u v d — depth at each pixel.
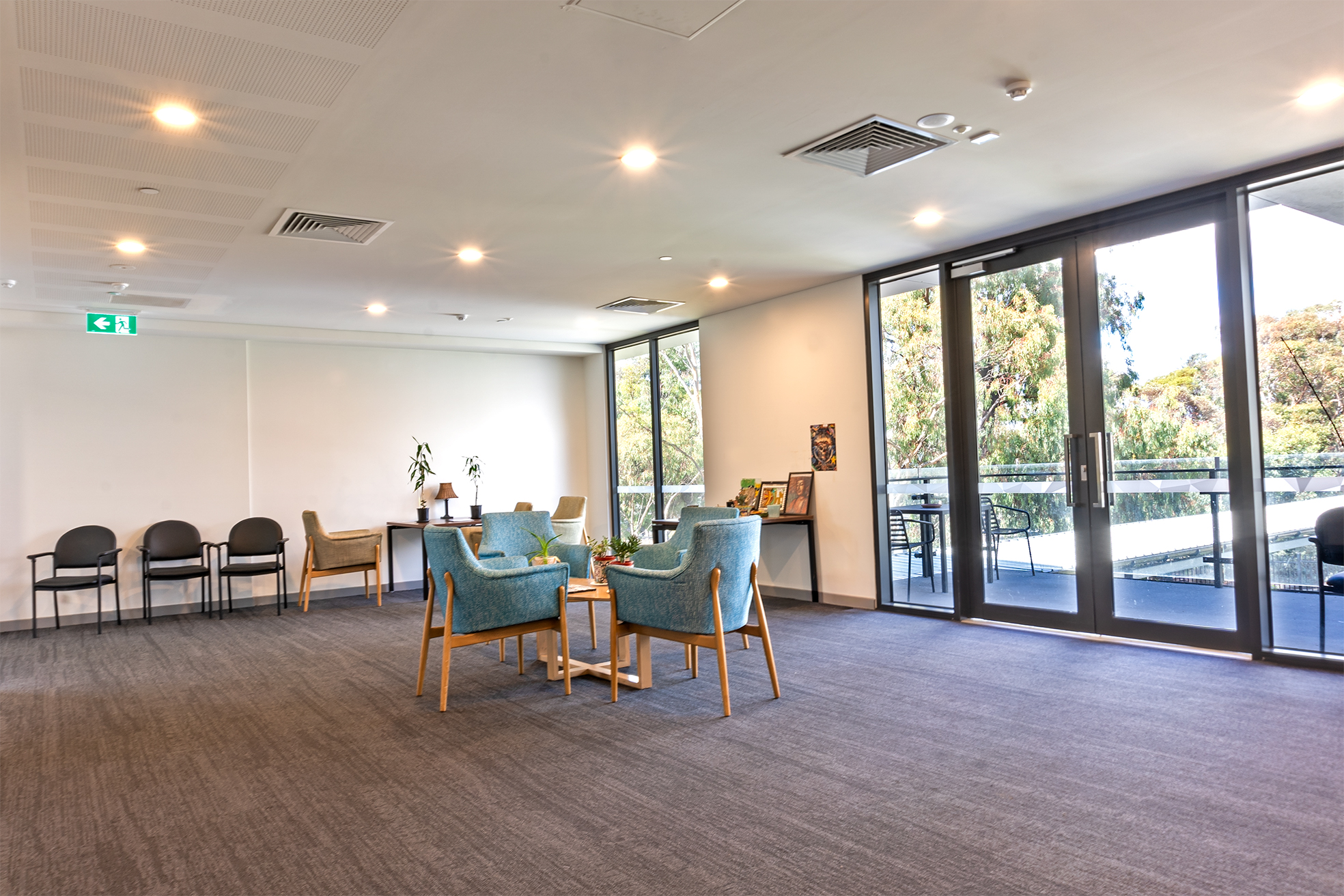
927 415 6.72
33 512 7.61
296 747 3.89
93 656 6.18
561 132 3.90
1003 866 2.52
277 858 2.74
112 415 7.99
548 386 10.70
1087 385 5.61
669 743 3.79
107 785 3.47
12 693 5.09
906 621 6.45
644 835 2.83
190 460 8.33
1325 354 4.57
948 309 6.44
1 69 3.14
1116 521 5.49
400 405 9.66
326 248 5.71
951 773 3.30
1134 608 5.41
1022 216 5.50
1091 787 3.11
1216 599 5.02
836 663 5.19
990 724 3.89
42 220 4.91
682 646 5.89
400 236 5.50
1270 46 3.29
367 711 4.47
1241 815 2.82
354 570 8.37
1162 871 2.46
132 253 5.67
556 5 2.83
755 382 8.15
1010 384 6.10
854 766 3.42
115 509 7.95
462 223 5.28
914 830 2.79
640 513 10.11
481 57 3.18
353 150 4.04
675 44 3.12
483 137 3.92
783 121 3.87
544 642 5.41
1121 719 3.88
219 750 3.88
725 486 8.51
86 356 7.91
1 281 6.34
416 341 9.43
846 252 6.29
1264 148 4.37
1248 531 4.82
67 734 4.20
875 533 7.01
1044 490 5.90
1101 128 4.07
